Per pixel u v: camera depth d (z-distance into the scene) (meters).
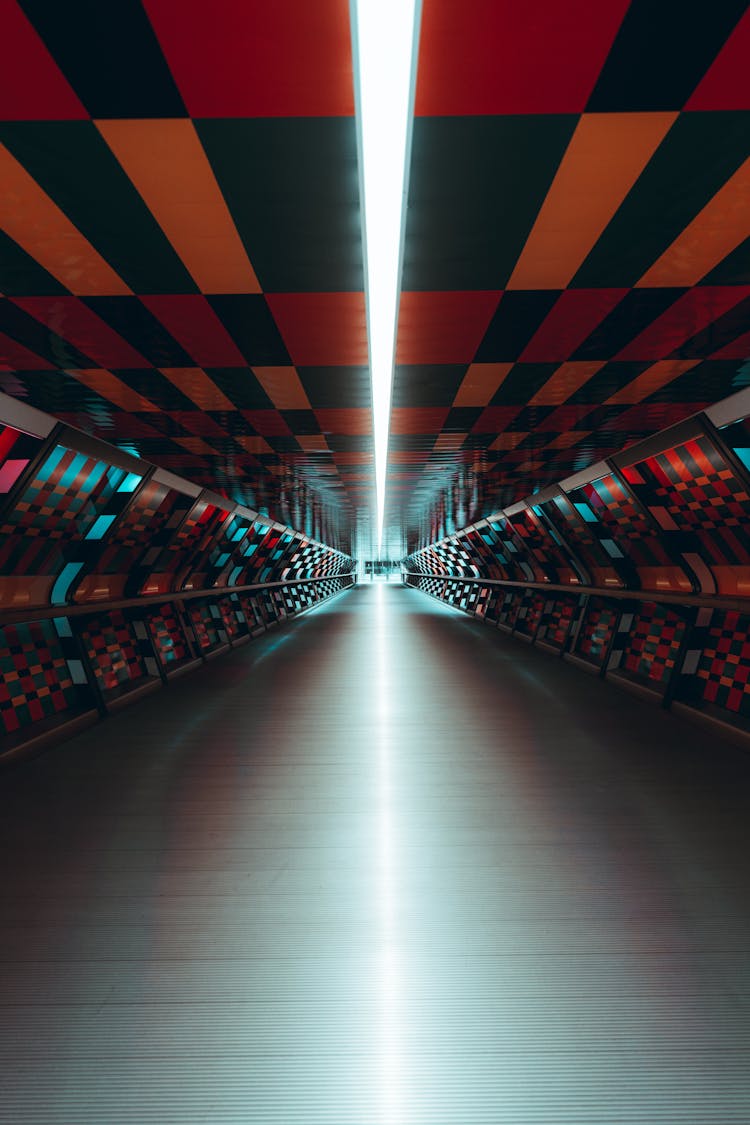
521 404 4.27
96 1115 1.48
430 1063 1.63
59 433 4.39
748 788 3.68
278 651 10.08
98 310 2.70
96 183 1.81
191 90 1.46
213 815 3.31
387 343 3.14
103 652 6.45
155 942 2.18
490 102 1.51
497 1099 1.52
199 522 8.36
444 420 4.75
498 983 1.94
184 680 7.48
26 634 5.23
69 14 1.25
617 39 1.33
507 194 1.90
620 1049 1.67
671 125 1.61
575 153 1.71
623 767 4.07
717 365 3.47
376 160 1.73
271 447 5.57
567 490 7.38
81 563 5.70
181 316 2.76
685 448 4.81
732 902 2.42
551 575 10.52
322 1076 1.59
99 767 4.15
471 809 3.37
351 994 1.90
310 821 3.22
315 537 18.05
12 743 4.33
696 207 1.98
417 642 11.01
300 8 1.24
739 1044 1.69
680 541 5.71
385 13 1.25
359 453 5.88
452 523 13.99
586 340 3.10
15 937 2.21
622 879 2.60
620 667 7.20
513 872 2.66
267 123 1.57
